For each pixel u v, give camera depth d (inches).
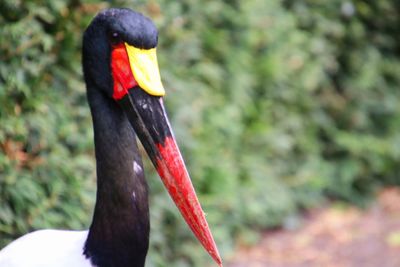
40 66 313.7
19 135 305.4
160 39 380.5
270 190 457.4
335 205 498.0
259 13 460.1
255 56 474.0
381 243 450.3
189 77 410.6
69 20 332.2
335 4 515.8
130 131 230.1
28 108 314.3
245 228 447.8
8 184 303.9
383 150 514.0
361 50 532.7
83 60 228.7
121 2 344.5
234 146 448.5
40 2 319.3
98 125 228.7
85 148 333.4
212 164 417.4
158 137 218.7
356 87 527.8
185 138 384.8
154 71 219.0
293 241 454.3
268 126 469.1
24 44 309.6
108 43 221.5
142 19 220.4
